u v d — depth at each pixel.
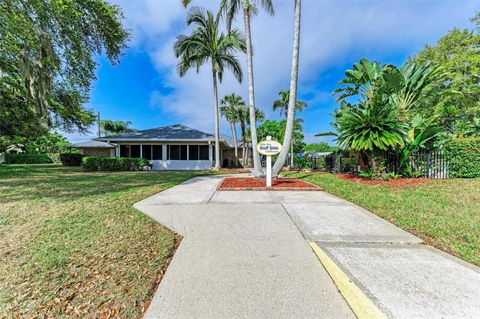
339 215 4.43
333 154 14.26
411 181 7.86
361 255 2.75
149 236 3.39
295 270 2.42
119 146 18.50
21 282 2.24
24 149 33.88
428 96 10.93
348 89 11.91
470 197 5.46
